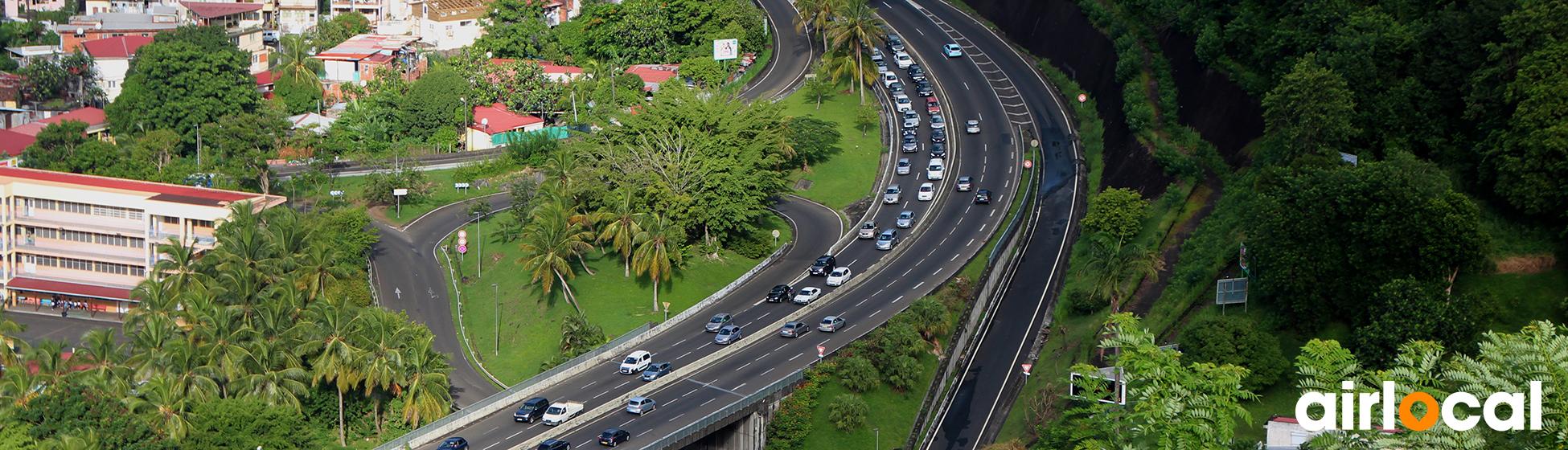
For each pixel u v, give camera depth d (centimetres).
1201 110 16125
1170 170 14950
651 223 13688
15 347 13112
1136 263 12162
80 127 19450
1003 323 13138
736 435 11394
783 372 12031
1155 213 14375
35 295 15712
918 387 12044
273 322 11500
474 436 10806
